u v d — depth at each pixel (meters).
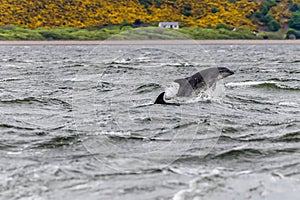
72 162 31.45
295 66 119.88
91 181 28.39
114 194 26.67
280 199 26.36
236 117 44.00
